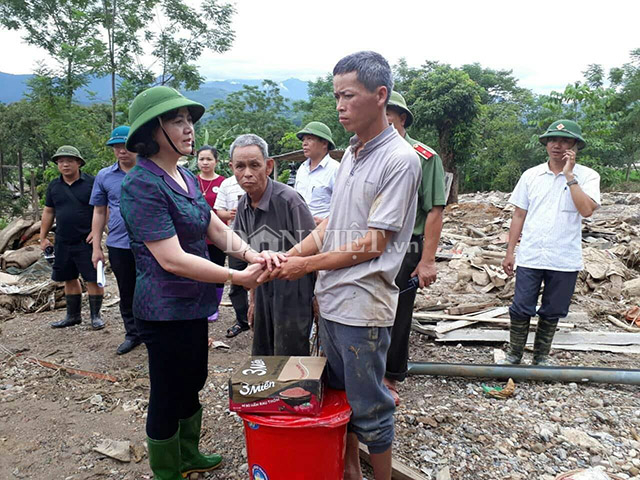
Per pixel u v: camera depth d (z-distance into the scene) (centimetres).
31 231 818
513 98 5084
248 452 219
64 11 1590
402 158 204
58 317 564
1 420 330
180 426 258
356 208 217
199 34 1662
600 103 2050
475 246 941
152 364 235
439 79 2114
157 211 212
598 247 896
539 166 400
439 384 375
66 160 495
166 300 224
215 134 3259
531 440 296
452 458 276
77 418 333
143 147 217
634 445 291
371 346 213
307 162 491
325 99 4322
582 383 372
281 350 298
